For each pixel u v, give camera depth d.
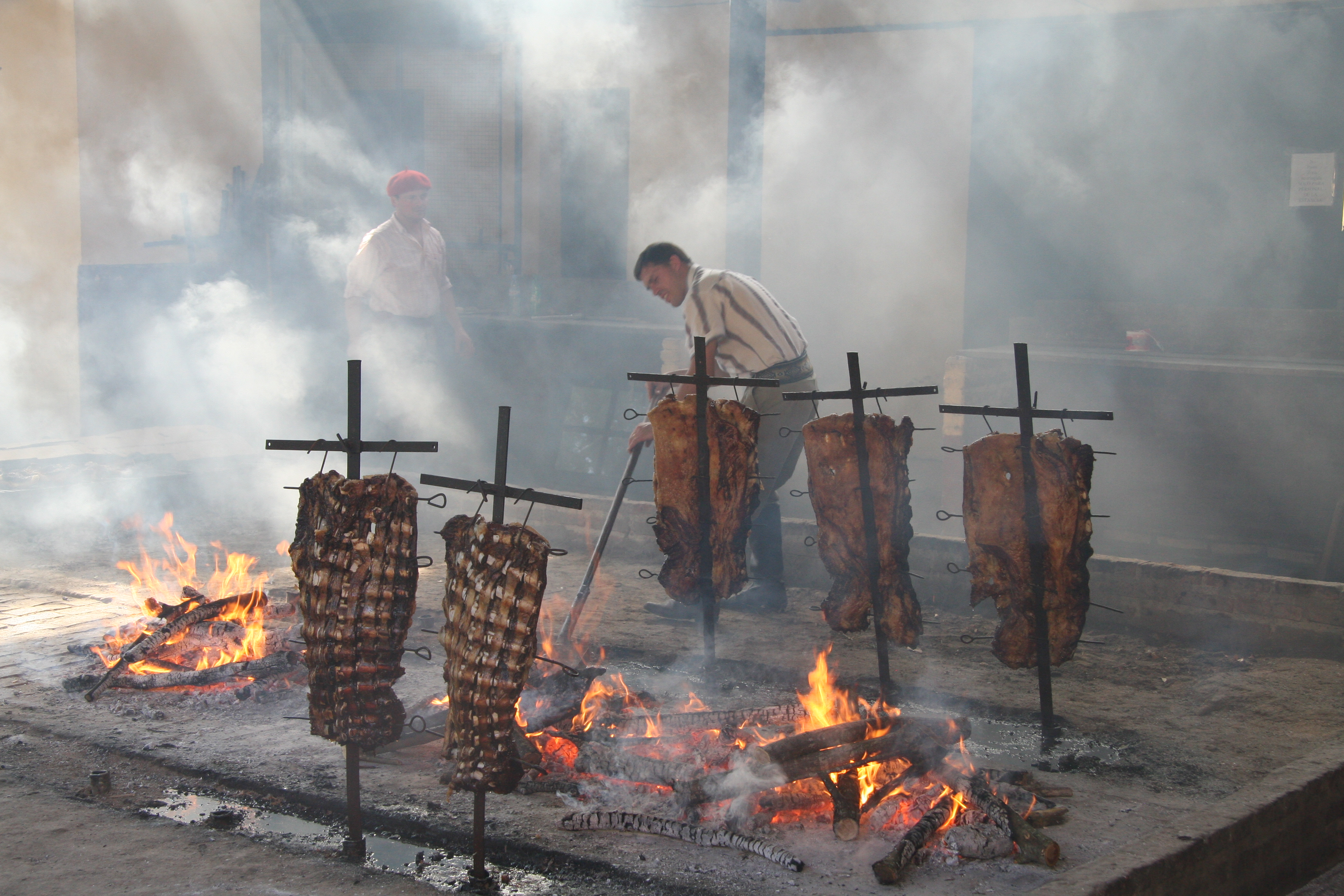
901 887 3.15
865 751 3.65
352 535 3.24
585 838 3.42
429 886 3.15
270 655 5.01
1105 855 3.08
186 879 3.14
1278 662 5.36
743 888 3.14
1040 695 4.46
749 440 4.95
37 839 3.37
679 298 6.24
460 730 3.10
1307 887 3.50
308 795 3.67
